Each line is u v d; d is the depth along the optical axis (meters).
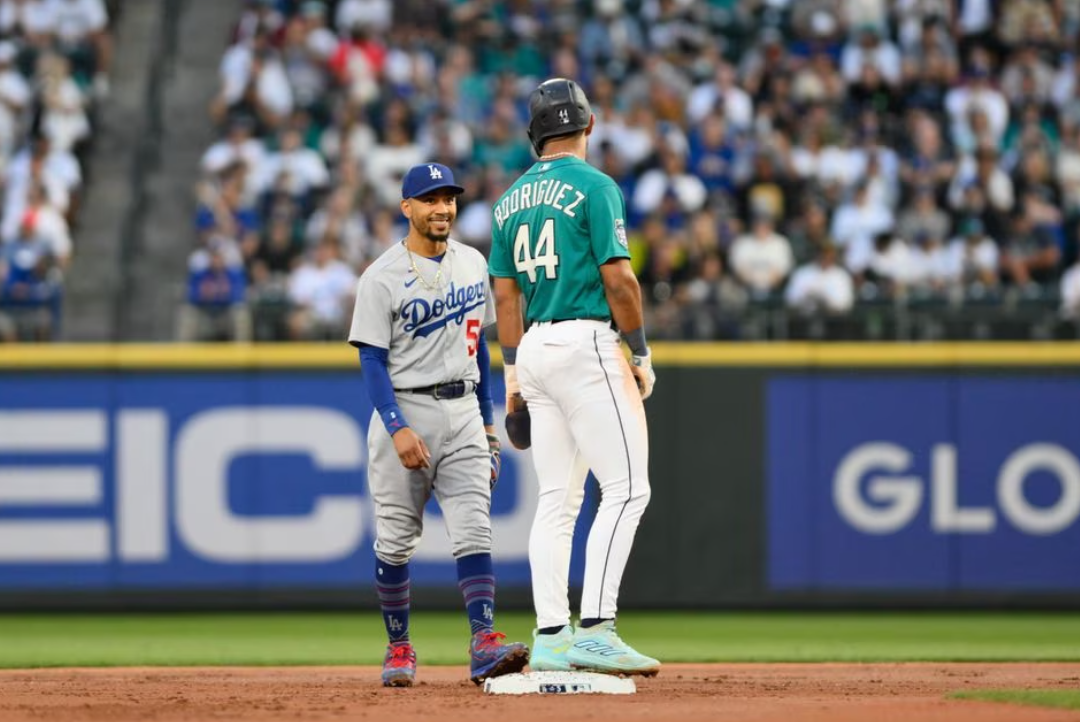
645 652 31.45
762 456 39.84
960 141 51.03
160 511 39.62
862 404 39.94
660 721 16.30
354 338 20.02
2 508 39.44
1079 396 39.81
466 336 20.42
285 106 52.69
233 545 39.62
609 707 17.78
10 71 53.38
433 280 20.08
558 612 20.08
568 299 19.81
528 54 54.72
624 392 19.77
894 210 49.03
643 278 46.22
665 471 39.91
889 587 39.84
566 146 20.38
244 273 47.53
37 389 39.50
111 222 49.38
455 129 51.12
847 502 39.94
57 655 31.20
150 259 48.00
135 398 39.62
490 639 20.23
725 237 46.97
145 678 24.81
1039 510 39.88
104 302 46.28
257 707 18.16
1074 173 49.88
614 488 19.80
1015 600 39.75
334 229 47.16
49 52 54.16
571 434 20.17
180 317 41.41
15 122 51.66
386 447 20.33
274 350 39.75
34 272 46.75
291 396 39.62
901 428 39.94
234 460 39.69
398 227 49.28
